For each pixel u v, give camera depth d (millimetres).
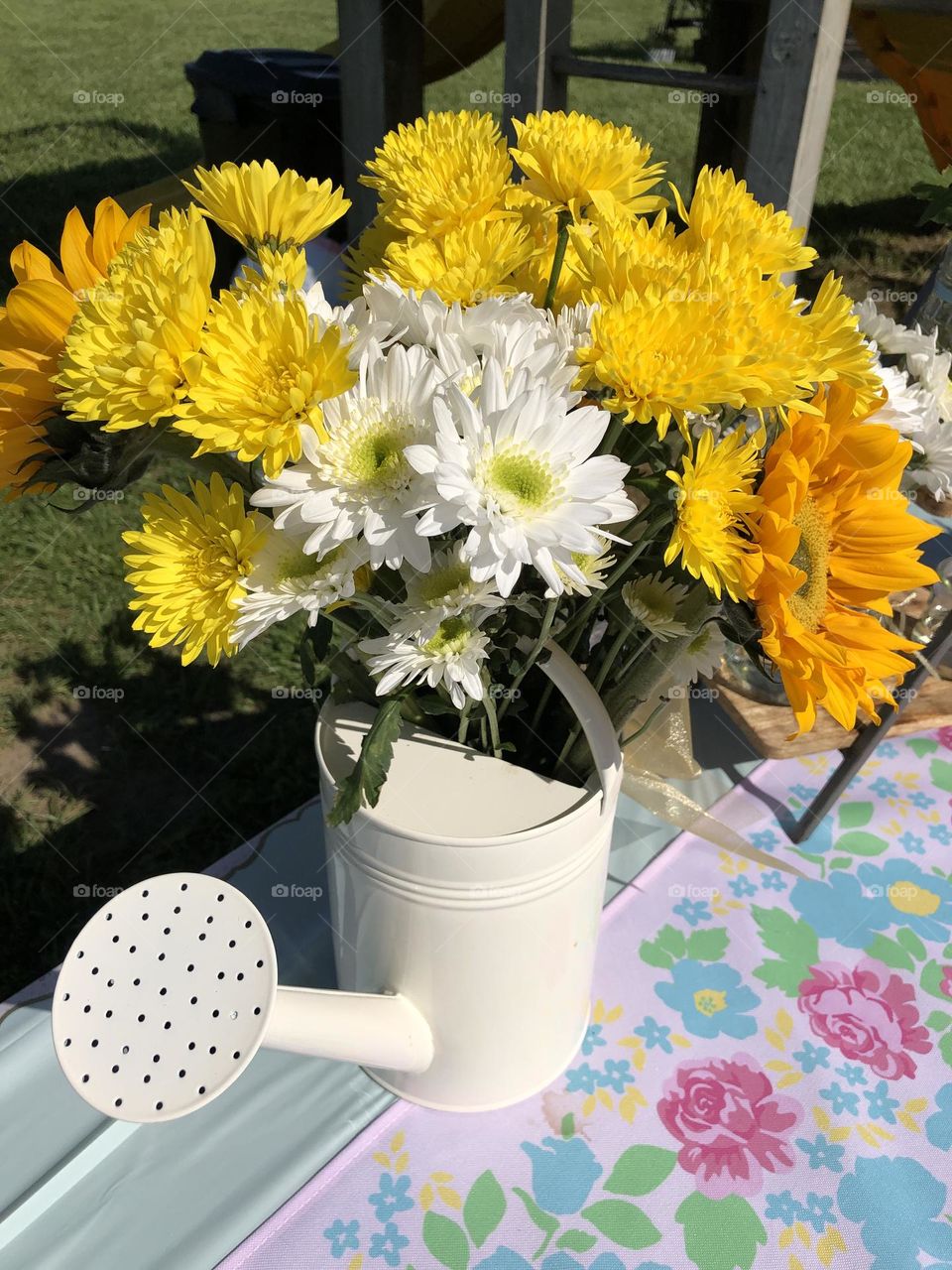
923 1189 722
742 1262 679
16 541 2248
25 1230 687
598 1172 727
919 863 982
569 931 667
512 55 2027
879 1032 830
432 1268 673
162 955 572
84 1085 531
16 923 1455
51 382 457
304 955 902
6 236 3609
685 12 4809
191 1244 679
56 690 1853
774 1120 764
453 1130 750
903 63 2111
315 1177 718
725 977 870
